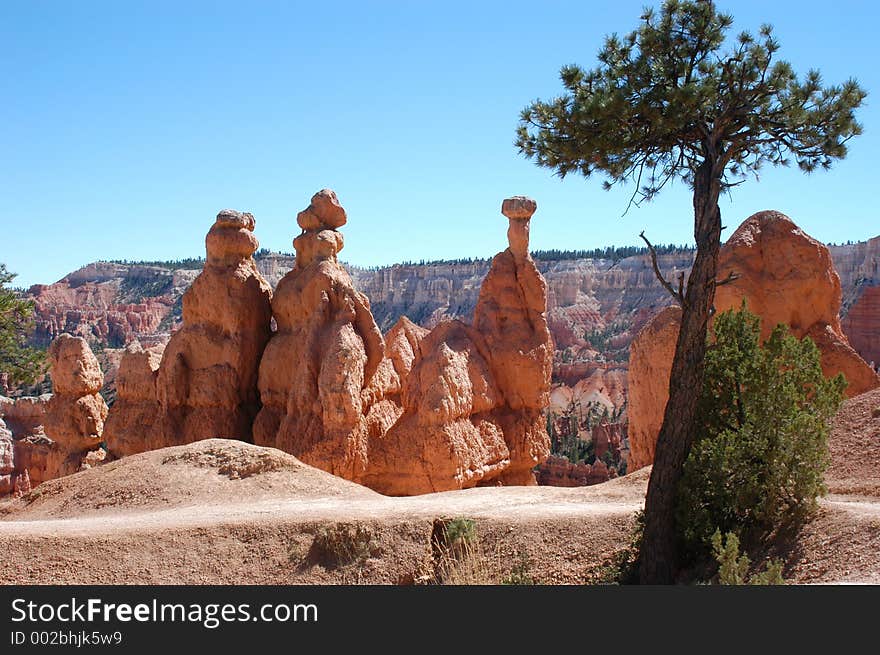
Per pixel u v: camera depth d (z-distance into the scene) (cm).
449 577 1825
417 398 3216
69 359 4509
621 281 18388
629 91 1814
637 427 2894
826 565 1580
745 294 2783
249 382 3516
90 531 1922
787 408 1819
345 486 2414
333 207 3469
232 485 2391
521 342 3497
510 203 3562
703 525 1777
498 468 3325
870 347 9188
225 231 3556
